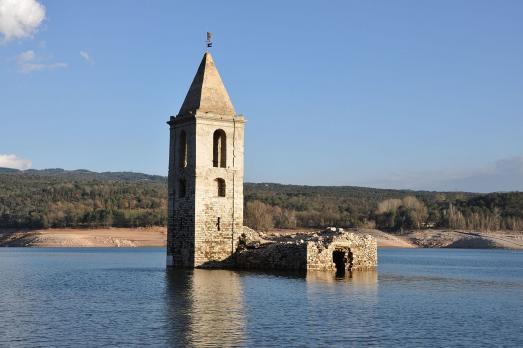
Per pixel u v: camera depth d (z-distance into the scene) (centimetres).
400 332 3934
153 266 9844
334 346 3538
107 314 4434
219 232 7569
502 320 4428
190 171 7538
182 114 7719
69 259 12988
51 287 6297
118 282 6712
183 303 4866
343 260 7375
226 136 7656
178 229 7719
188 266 7544
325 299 5075
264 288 5653
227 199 7625
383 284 6319
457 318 4469
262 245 7588
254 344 3547
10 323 4125
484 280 7844
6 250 18825
